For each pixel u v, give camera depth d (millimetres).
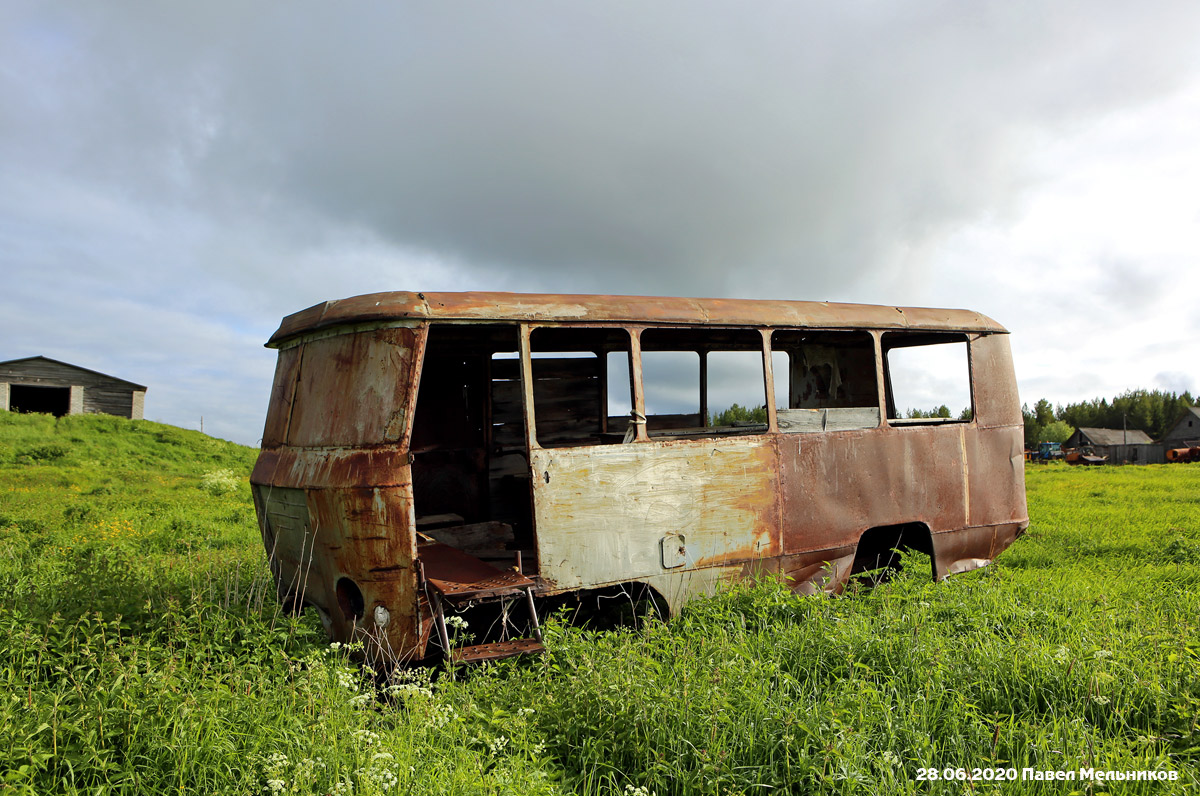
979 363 7410
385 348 4867
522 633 5160
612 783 3406
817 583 6375
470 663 4680
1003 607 5605
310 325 5250
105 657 4043
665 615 5684
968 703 3957
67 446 27734
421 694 3908
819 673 4516
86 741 3268
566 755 3693
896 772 3439
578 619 6027
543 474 5133
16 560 8281
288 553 5547
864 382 8422
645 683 3945
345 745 3504
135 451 30234
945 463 7066
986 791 3232
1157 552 9219
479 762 3416
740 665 4293
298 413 5414
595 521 5320
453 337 6844
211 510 14781
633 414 5602
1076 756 3439
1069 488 20328
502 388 7914
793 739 3512
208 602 5344
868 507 6598
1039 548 9594
